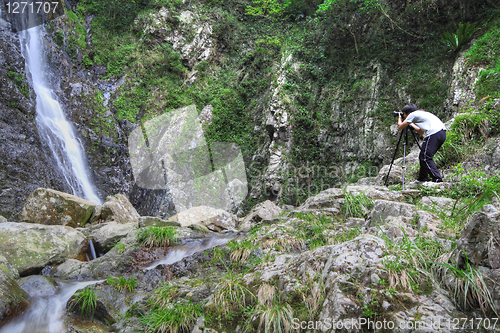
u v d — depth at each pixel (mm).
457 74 9961
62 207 5336
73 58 13203
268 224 4809
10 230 3922
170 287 3145
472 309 1903
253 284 2689
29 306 2840
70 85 12227
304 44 13922
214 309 2574
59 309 2941
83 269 3723
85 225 5414
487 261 1962
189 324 2492
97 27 14508
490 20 10242
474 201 3182
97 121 12328
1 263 3400
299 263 2725
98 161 11711
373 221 3770
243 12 16328
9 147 7957
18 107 8789
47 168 9164
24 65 9805
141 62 14359
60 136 10617
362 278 2154
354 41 13109
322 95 12930
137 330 2615
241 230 4984
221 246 4000
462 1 11070
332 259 2395
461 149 6285
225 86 14492
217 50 15445
